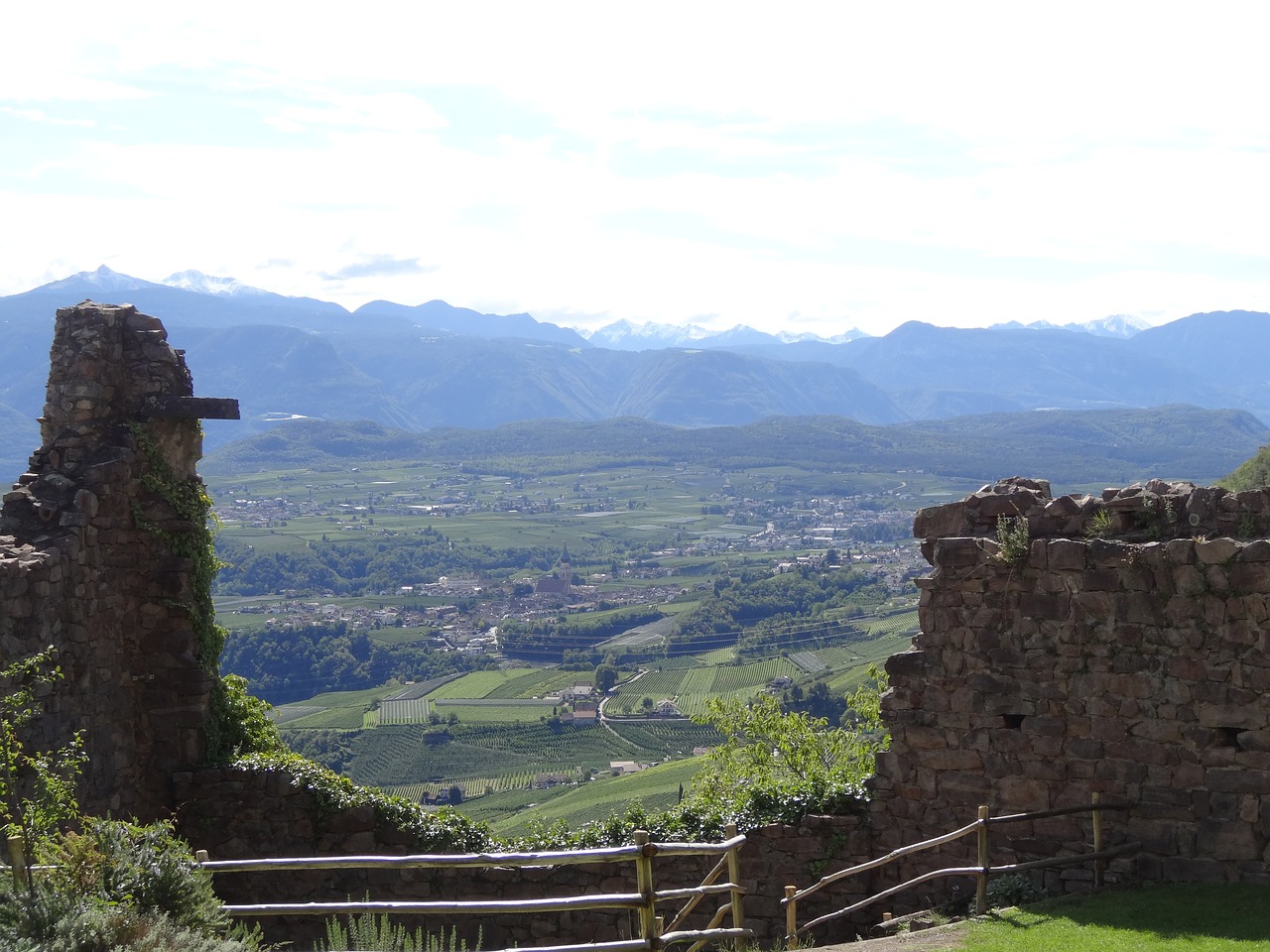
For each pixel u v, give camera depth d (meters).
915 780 16.19
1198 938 12.05
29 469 17.66
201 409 18.44
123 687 17.88
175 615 18.41
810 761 24.91
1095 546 14.98
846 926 16.28
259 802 18.02
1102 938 12.23
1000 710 15.60
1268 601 13.99
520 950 9.95
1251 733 14.05
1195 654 14.41
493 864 10.52
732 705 26.31
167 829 11.63
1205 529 14.77
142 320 18.72
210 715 18.58
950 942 12.54
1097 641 14.98
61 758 14.91
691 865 16.83
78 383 17.89
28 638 15.13
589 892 16.98
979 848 14.30
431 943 13.56
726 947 13.58
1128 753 14.75
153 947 9.18
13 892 9.62
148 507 18.39
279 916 17.41
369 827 17.77
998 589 15.66
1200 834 14.23
